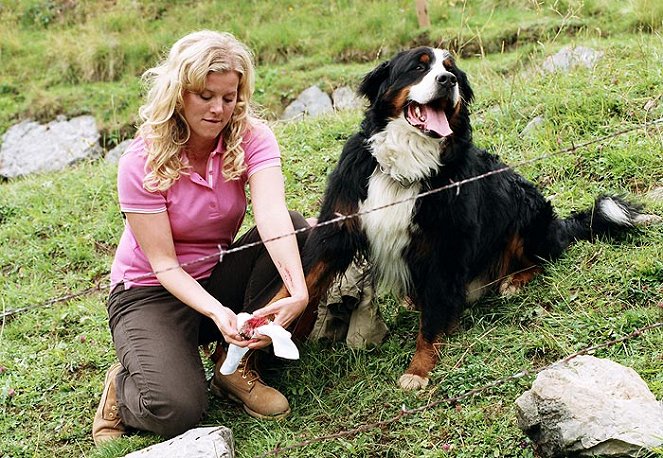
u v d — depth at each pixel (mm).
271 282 3596
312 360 3814
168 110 3199
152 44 11516
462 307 3793
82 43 11703
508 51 9742
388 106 3797
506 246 4254
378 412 3408
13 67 11758
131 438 3412
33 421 3803
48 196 6371
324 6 11969
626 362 3334
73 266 5387
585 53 7496
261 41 11164
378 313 3941
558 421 2805
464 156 3848
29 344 4480
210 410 3646
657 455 2639
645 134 5160
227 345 3666
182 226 3422
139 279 3508
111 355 4215
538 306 3902
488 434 3111
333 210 3797
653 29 8164
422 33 10453
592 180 5027
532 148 5457
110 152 9859
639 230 4305
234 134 3369
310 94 9883
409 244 3752
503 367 3500
